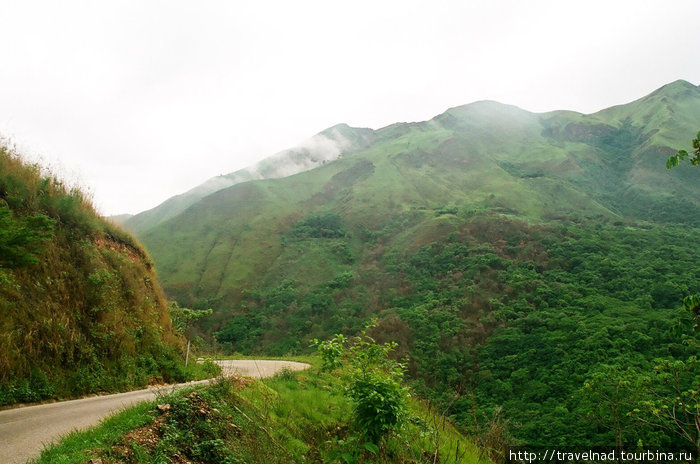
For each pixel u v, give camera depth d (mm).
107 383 12797
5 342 10414
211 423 7527
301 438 9133
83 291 14453
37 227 10250
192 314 21922
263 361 23422
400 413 8414
